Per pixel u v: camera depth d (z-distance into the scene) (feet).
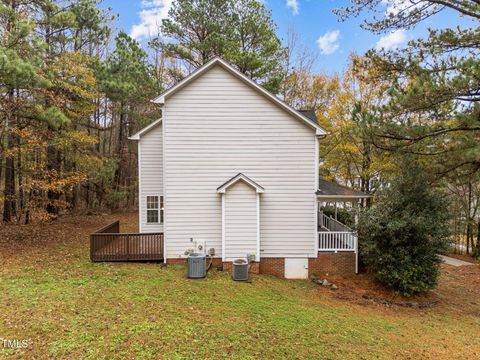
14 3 45.52
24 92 41.83
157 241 38.60
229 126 38.34
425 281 36.14
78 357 16.20
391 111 32.55
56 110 40.83
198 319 22.36
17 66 33.19
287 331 22.22
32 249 40.40
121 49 64.95
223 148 38.37
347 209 48.08
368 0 33.27
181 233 38.22
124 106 73.92
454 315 32.99
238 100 38.32
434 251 35.94
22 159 49.08
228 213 37.70
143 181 45.16
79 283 28.48
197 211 38.32
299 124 38.73
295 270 39.42
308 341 21.11
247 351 18.49
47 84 37.73
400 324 28.35
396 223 34.71
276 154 38.73
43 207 49.34
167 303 25.00
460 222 64.08
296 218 39.17
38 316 20.72
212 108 38.17
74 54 51.42
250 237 37.91
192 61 72.13
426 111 32.01
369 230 36.91
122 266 35.65
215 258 38.52
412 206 36.37
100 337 18.39
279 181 38.88
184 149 38.04
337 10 35.17
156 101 37.52
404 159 37.68
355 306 32.09
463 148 32.07
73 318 20.76
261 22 69.41
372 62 34.55
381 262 36.19
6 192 49.19
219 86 38.17
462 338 26.73
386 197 37.83
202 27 69.41
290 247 39.27
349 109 63.93
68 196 71.46
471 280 47.93
